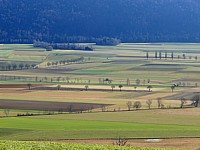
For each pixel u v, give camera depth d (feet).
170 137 440.04
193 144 398.62
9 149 193.26
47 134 455.22
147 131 475.72
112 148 206.28
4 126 506.07
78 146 208.03
